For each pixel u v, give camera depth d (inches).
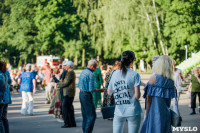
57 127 354.6
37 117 435.8
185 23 1449.3
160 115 189.5
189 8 1427.2
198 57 653.9
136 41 1491.1
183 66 659.4
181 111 471.5
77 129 339.9
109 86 200.4
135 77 192.9
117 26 1455.5
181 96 722.2
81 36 2052.2
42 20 2028.8
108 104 373.4
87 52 2164.1
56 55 2288.4
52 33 2073.1
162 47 1515.7
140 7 1448.1
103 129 334.6
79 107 536.1
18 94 840.3
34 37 2224.4
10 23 2322.8
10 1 2684.5
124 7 1427.2
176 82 391.9
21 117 436.8
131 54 196.9
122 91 193.8
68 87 350.3
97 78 428.1
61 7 2053.4
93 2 1846.7
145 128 193.3
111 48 1731.1
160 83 190.5
